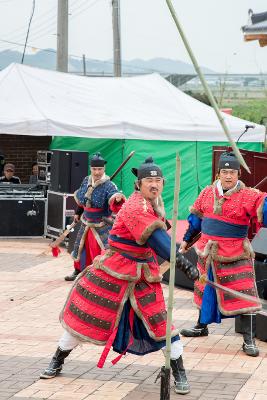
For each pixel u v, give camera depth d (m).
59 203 15.80
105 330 6.31
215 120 18.66
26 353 7.68
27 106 17.19
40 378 6.82
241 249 7.68
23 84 17.95
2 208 16.36
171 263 5.55
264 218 7.40
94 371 7.07
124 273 6.23
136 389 6.55
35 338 8.29
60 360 6.86
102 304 6.30
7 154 20.84
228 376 6.91
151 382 6.75
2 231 16.38
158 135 17.77
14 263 13.52
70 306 6.51
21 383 6.70
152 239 6.03
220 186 7.71
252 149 18.84
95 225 10.94
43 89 18.09
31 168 21.12
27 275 12.35
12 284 11.54
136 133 17.53
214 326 8.85
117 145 18.14
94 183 10.90
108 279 6.30
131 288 6.25
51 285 11.46
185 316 9.30
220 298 7.69
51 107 17.39
